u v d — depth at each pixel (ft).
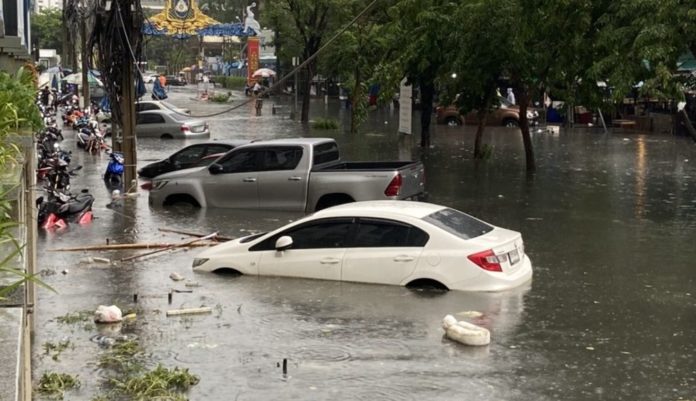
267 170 62.49
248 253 41.88
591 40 75.20
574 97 82.53
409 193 59.26
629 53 64.18
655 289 39.78
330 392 26.32
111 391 26.37
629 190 75.87
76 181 81.76
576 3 73.36
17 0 52.16
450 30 88.99
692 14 59.26
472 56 86.43
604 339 31.91
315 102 246.68
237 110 202.49
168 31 202.18
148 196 69.92
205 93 245.04
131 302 37.29
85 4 99.55
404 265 38.73
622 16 66.69
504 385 27.02
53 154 72.43
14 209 22.59
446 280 38.06
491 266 38.09
